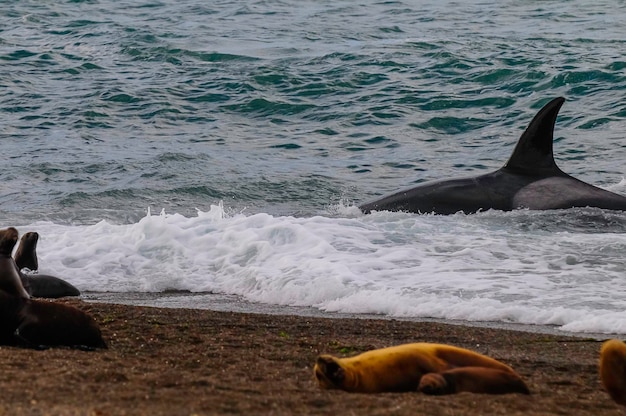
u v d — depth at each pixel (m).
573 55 63.69
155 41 71.00
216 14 84.00
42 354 14.61
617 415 11.95
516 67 60.75
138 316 19.94
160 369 13.95
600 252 27.45
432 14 83.00
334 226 29.67
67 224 34.47
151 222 29.53
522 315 21.52
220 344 16.72
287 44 71.06
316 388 12.56
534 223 31.41
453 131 51.56
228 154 46.66
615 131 49.16
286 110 55.41
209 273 26.89
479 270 25.59
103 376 12.98
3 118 53.47
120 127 52.28
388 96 56.91
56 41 72.06
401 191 34.75
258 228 29.03
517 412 11.41
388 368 12.28
